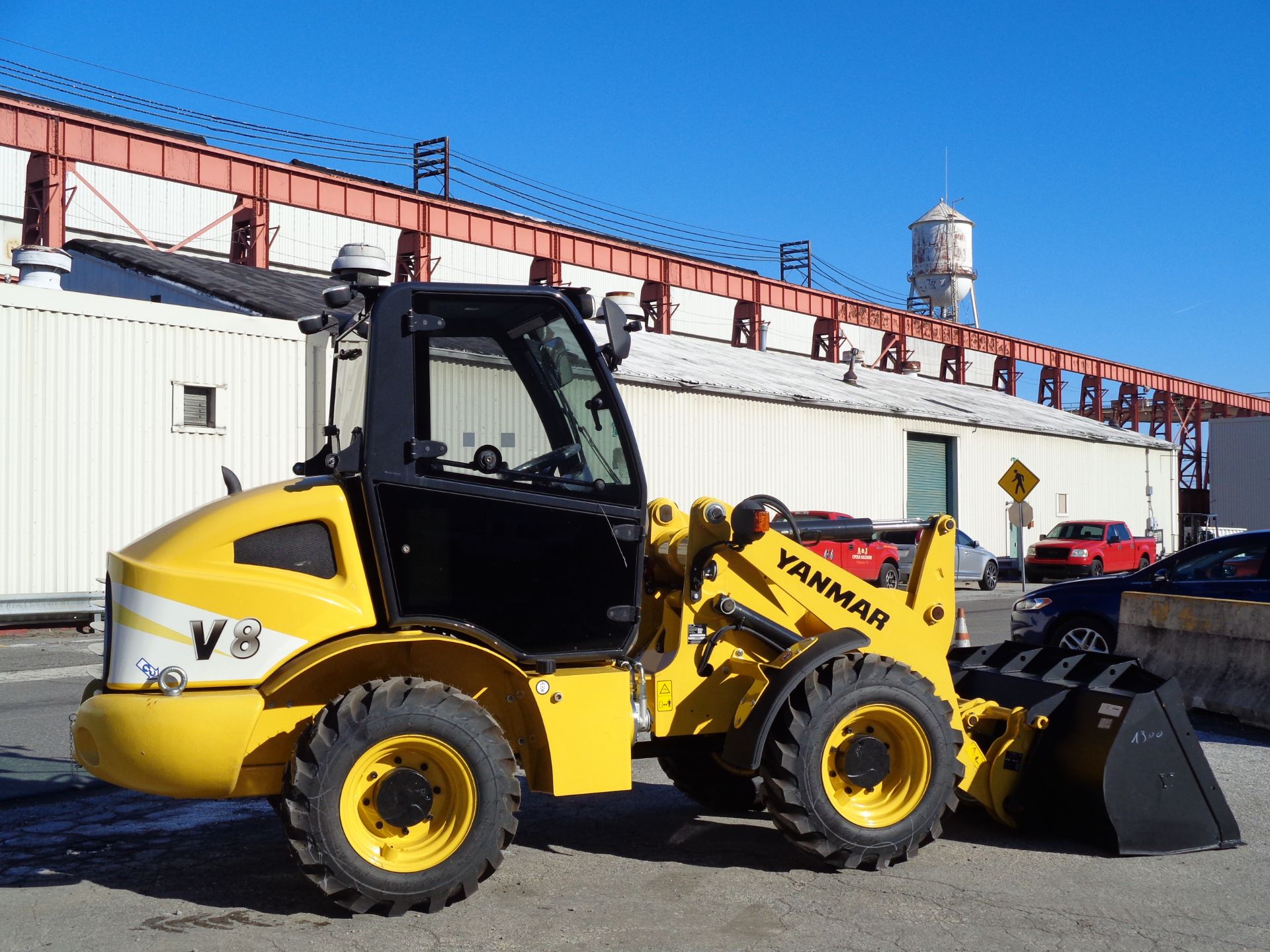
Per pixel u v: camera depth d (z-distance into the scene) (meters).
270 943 4.36
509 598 4.87
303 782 4.43
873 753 5.25
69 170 28.38
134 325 17.02
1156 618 9.62
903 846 5.23
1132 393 58.59
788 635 5.50
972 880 5.14
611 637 5.07
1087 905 4.81
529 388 4.99
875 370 45.47
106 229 36.56
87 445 16.50
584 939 4.41
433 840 4.66
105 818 6.21
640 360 28.09
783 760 5.08
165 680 4.43
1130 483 44.94
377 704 4.51
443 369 4.82
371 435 4.66
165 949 4.30
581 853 5.58
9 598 15.01
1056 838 5.84
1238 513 55.72
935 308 65.56
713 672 5.43
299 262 41.25
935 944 4.36
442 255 45.38
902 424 33.38
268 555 4.64
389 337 4.71
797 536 5.70
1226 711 8.81
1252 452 55.41
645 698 5.25
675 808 6.52
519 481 4.92
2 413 15.71
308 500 4.70
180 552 4.55
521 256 49.03
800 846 5.20
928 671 5.84
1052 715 5.88
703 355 33.69
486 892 4.98
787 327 59.97
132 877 5.18
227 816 6.25
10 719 9.12
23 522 15.89
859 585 5.72
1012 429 37.78
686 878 5.18
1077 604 11.19
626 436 5.17
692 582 5.40
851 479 31.36
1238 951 4.32
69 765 7.46
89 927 4.54
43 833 5.92
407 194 31.27
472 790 4.64
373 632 4.75
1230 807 6.49
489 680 5.06
